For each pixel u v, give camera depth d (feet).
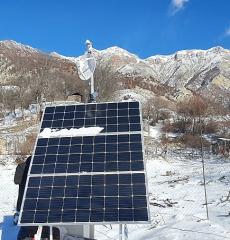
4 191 61.00
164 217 42.11
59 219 22.52
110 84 136.87
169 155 95.96
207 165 83.51
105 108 29.19
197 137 108.99
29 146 91.40
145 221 21.79
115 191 23.45
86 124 28.12
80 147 26.43
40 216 22.80
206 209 43.29
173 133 120.16
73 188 23.98
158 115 139.54
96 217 22.31
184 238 33.17
